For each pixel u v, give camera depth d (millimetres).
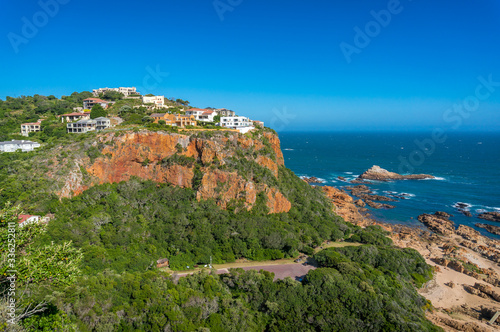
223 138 87875
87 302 43969
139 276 53938
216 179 83188
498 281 74000
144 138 85750
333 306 52594
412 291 64375
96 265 56812
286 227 82062
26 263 27875
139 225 72562
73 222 66250
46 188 70438
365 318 50844
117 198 77875
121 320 45406
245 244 74000
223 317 49094
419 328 49094
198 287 55469
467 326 57219
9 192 66062
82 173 78438
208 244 72750
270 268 68375
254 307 55188
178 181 85875
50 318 31375
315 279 57656
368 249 73812
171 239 72000
